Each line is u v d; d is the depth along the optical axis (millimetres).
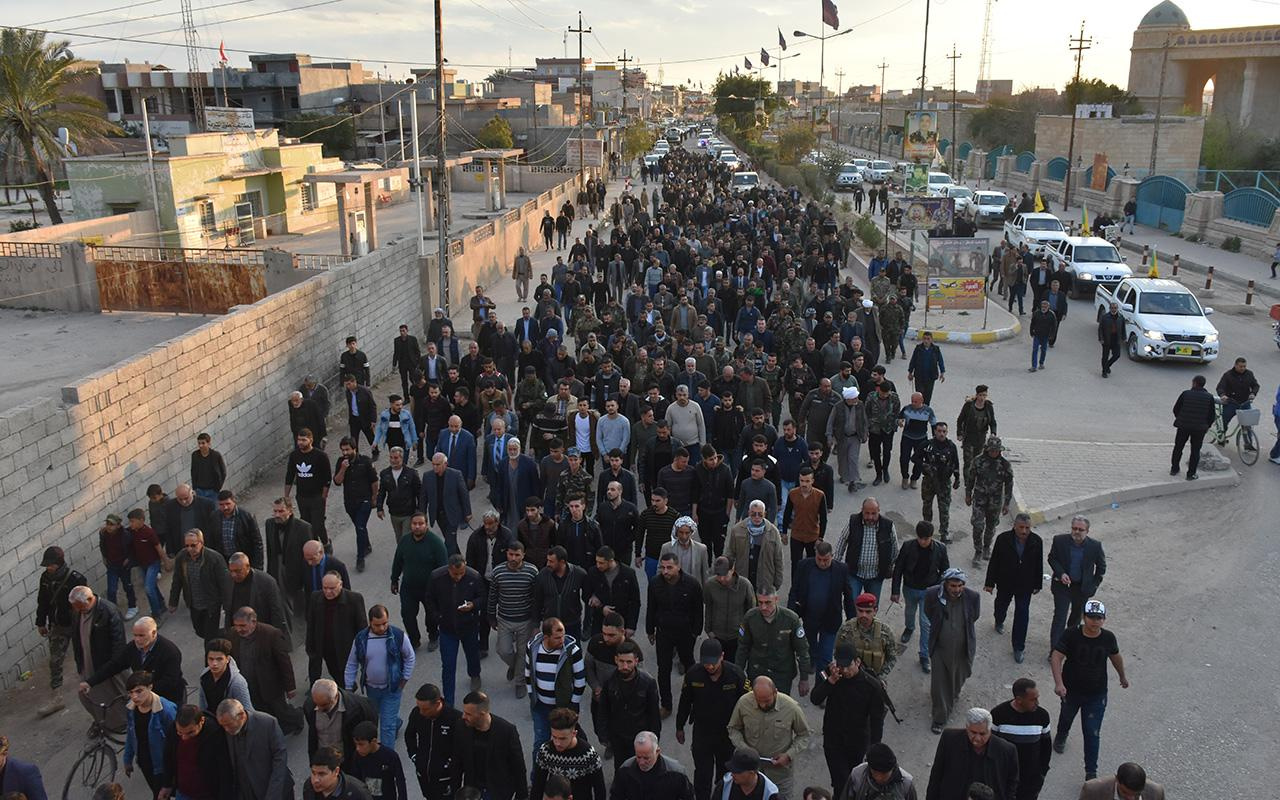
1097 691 7906
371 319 20000
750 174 55844
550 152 72750
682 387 12625
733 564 8781
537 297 20266
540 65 139375
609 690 7160
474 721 6375
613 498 9836
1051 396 19312
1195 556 12414
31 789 6648
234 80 75438
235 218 38500
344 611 8367
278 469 15633
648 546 10016
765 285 23656
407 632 9805
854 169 63531
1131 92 81250
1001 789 6355
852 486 14180
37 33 37125
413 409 14922
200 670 9805
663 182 60281
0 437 9680
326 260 28453
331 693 6625
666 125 153250
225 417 14180
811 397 14164
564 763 6324
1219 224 38750
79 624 8367
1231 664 9969
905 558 9539
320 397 14383
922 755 8445
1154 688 9555
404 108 73562
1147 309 22141
